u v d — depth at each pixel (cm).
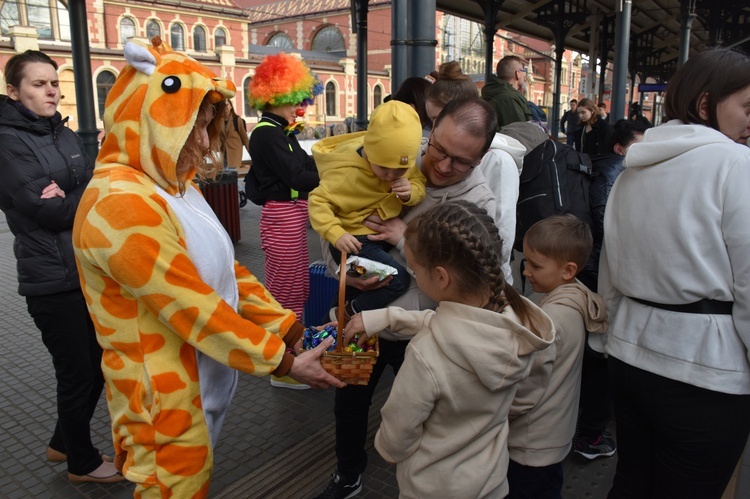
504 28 1627
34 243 231
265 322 177
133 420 144
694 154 158
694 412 161
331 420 317
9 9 2691
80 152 253
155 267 135
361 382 168
